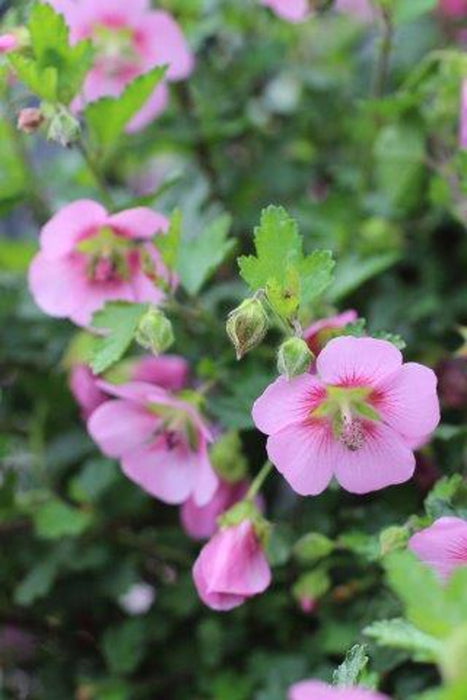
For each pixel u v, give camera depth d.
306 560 0.43
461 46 0.56
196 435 0.43
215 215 0.52
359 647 0.36
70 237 0.44
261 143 0.55
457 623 0.32
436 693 0.32
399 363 0.38
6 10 0.50
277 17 0.52
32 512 0.48
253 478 0.46
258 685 0.46
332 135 0.56
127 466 0.44
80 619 0.49
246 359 0.44
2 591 0.49
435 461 0.44
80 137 0.45
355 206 0.51
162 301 0.44
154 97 0.49
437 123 0.49
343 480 0.40
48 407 0.51
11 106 0.46
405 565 0.32
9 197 0.48
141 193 0.56
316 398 0.39
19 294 0.52
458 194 0.48
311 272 0.39
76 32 0.48
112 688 0.47
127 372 0.46
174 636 0.48
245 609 0.46
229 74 0.54
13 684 0.50
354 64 0.56
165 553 0.48
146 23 0.49
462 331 0.45
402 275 0.52
